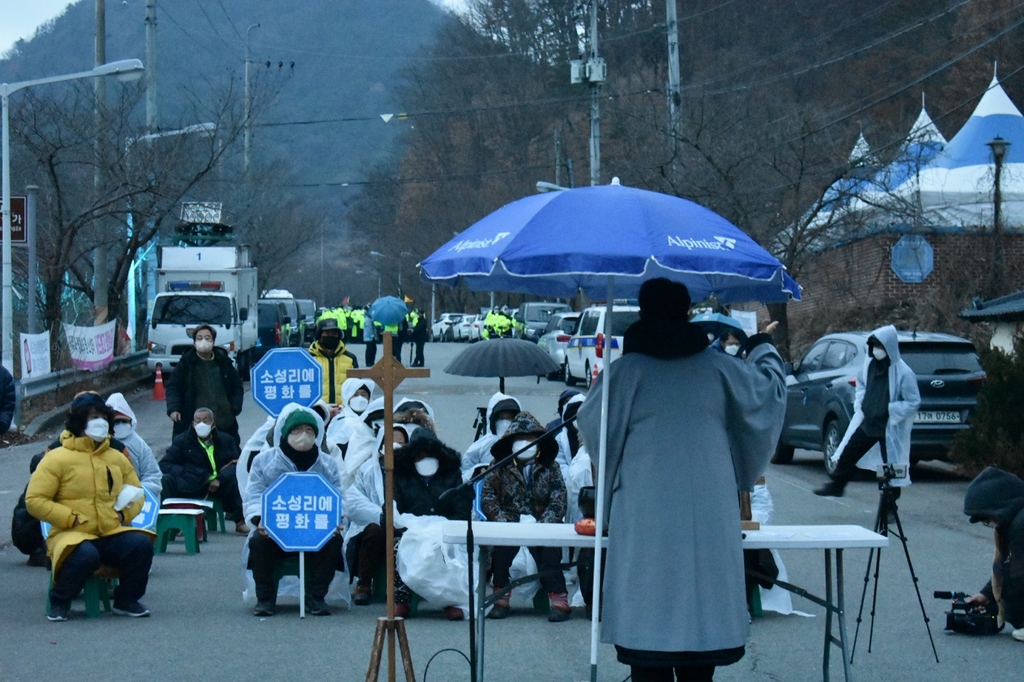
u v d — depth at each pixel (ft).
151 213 92.84
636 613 16.97
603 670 23.90
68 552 27.48
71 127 91.09
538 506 29.48
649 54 169.78
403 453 30.09
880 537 20.44
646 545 17.10
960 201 99.81
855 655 25.17
